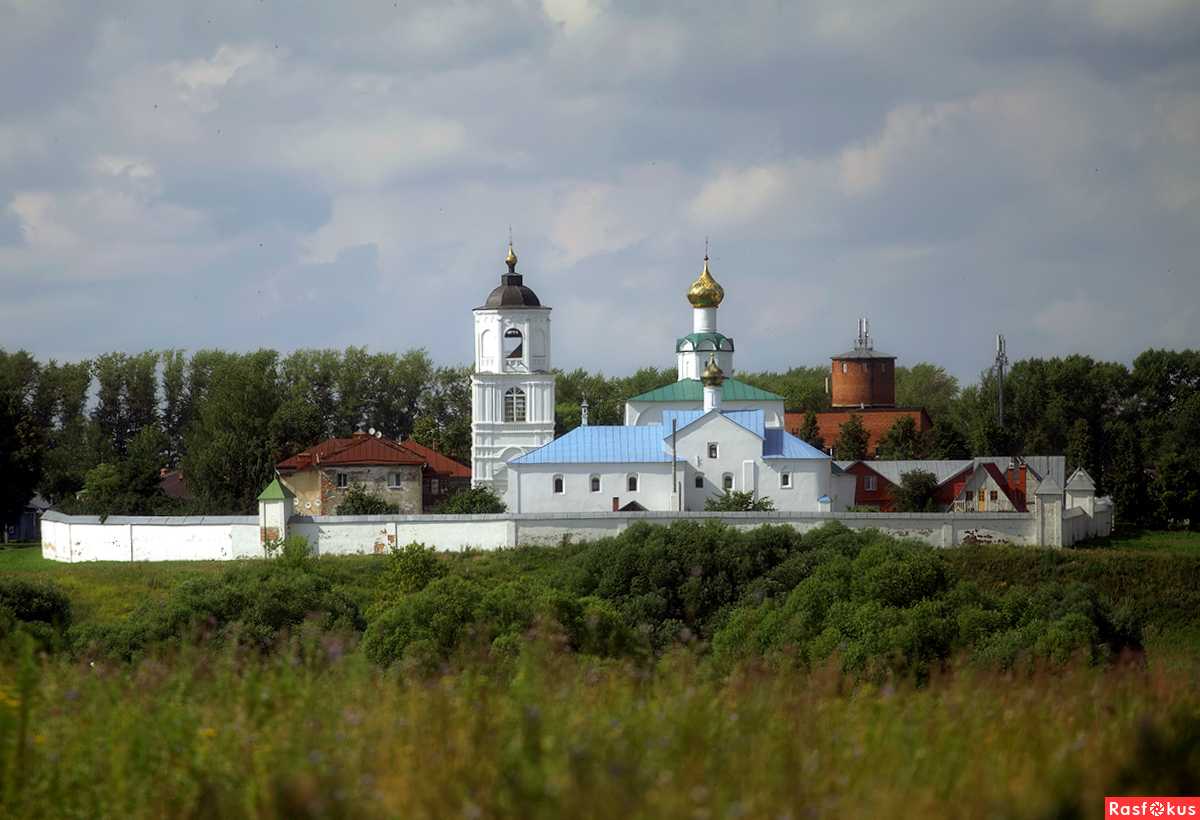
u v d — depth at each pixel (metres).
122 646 54.97
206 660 21.03
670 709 16.73
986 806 13.66
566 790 13.38
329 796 13.80
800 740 16.42
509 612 51.03
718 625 74.19
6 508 120.69
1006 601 61.72
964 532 94.81
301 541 91.06
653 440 108.62
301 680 18.77
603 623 48.56
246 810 14.40
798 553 80.56
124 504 113.31
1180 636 83.62
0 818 14.42
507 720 16.33
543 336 118.50
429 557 83.19
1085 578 89.06
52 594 68.06
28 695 15.78
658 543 80.38
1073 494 106.31
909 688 21.25
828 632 57.53
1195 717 18.20
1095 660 51.84
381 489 117.38
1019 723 17.22
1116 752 15.88
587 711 17.23
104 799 14.86
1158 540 107.50
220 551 94.06
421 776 14.30
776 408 121.75
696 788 13.52
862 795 14.28
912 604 59.25
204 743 16.03
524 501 106.81
